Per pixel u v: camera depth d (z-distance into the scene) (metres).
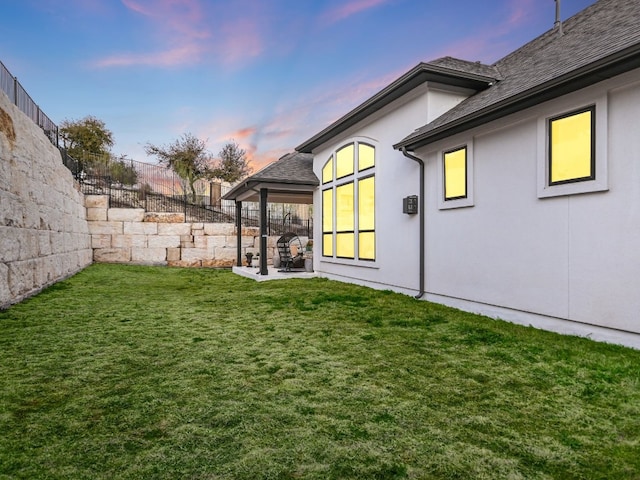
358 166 9.60
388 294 7.89
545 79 4.53
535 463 2.07
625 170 3.95
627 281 3.94
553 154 4.75
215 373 3.46
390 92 7.62
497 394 2.99
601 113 4.14
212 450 2.18
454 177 6.48
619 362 3.55
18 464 2.02
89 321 5.46
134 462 2.06
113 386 3.12
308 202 15.46
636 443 2.26
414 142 6.71
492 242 5.69
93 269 11.98
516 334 4.70
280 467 2.02
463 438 2.33
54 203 8.83
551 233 4.77
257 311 6.34
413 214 7.51
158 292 8.38
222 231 15.62
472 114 5.34
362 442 2.28
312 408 2.75
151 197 16.56
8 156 6.22
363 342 4.49
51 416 2.58
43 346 4.22
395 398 2.92
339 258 10.48
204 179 25.11
